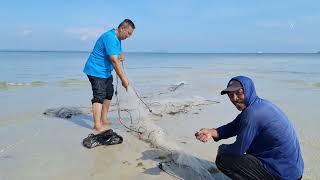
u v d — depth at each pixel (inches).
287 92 546.0
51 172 203.8
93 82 275.0
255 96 164.4
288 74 960.3
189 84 655.1
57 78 778.8
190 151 235.8
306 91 560.1
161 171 204.7
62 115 347.3
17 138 269.3
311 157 228.1
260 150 165.3
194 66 1574.8
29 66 1369.3
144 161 220.4
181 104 396.8
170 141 254.1
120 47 275.3
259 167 163.9
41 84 641.0
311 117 347.9
